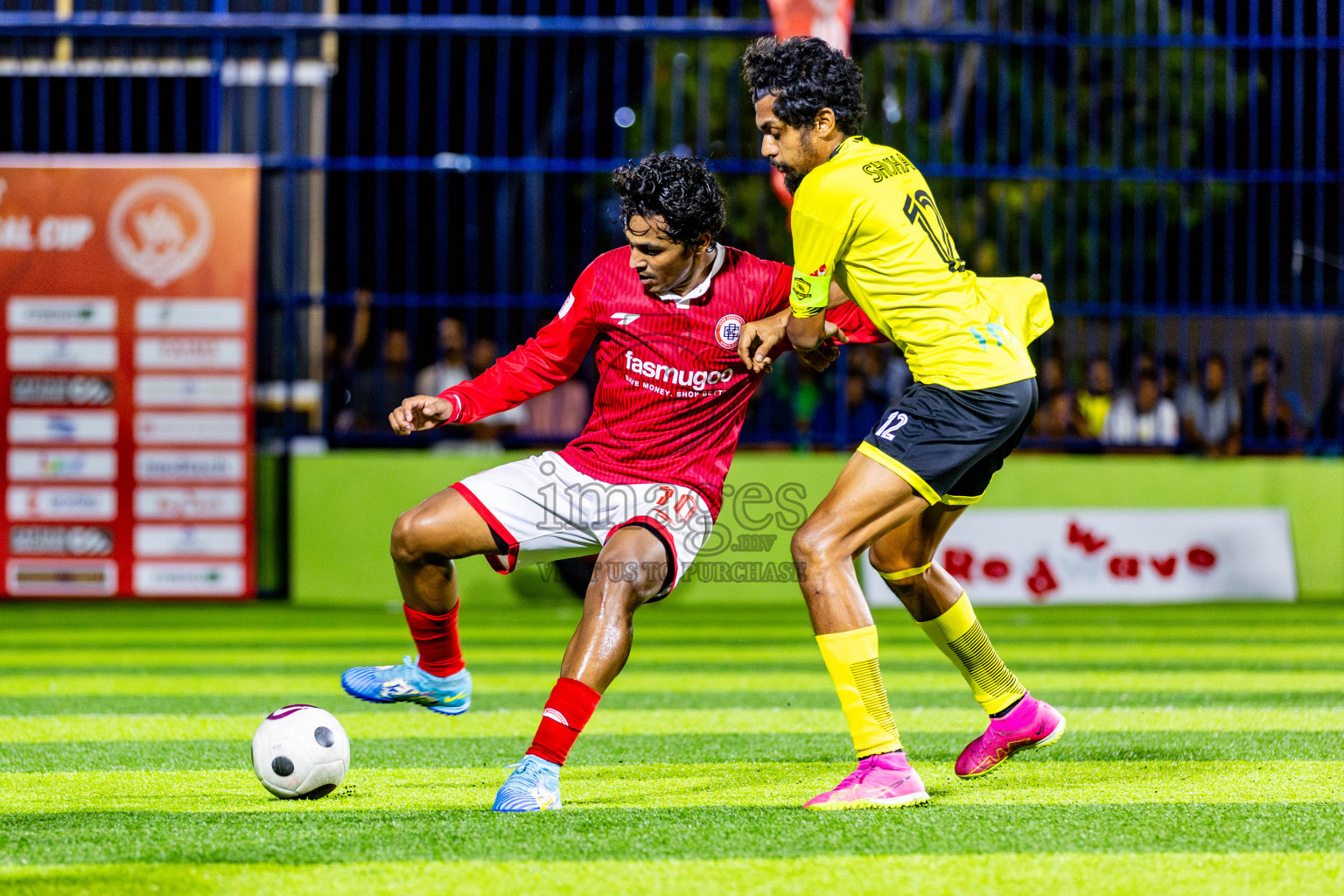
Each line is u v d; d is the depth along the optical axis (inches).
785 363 1203.2
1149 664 772.6
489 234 1339.8
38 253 1107.9
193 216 1109.1
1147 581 1165.7
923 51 1439.5
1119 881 306.2
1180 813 375.6
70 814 383.6
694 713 601.6
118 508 1117.7
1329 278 1245.1
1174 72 1438.2
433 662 447.2
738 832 352.2
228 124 1186.0
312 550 1176.8
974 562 1151.0
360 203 1296.8
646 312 405.1
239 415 1114.1
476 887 302.2
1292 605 1155.9
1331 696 639.1
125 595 1117.7
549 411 1210.6
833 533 382.3
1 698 657.0
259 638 941.8
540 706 626.2
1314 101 1397.6
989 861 322.7
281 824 366.0
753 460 1144.2
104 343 1112.2
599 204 1311.5
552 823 364.2
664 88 1391.5
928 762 466.0
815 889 300.5
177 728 563.2
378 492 1173.1
